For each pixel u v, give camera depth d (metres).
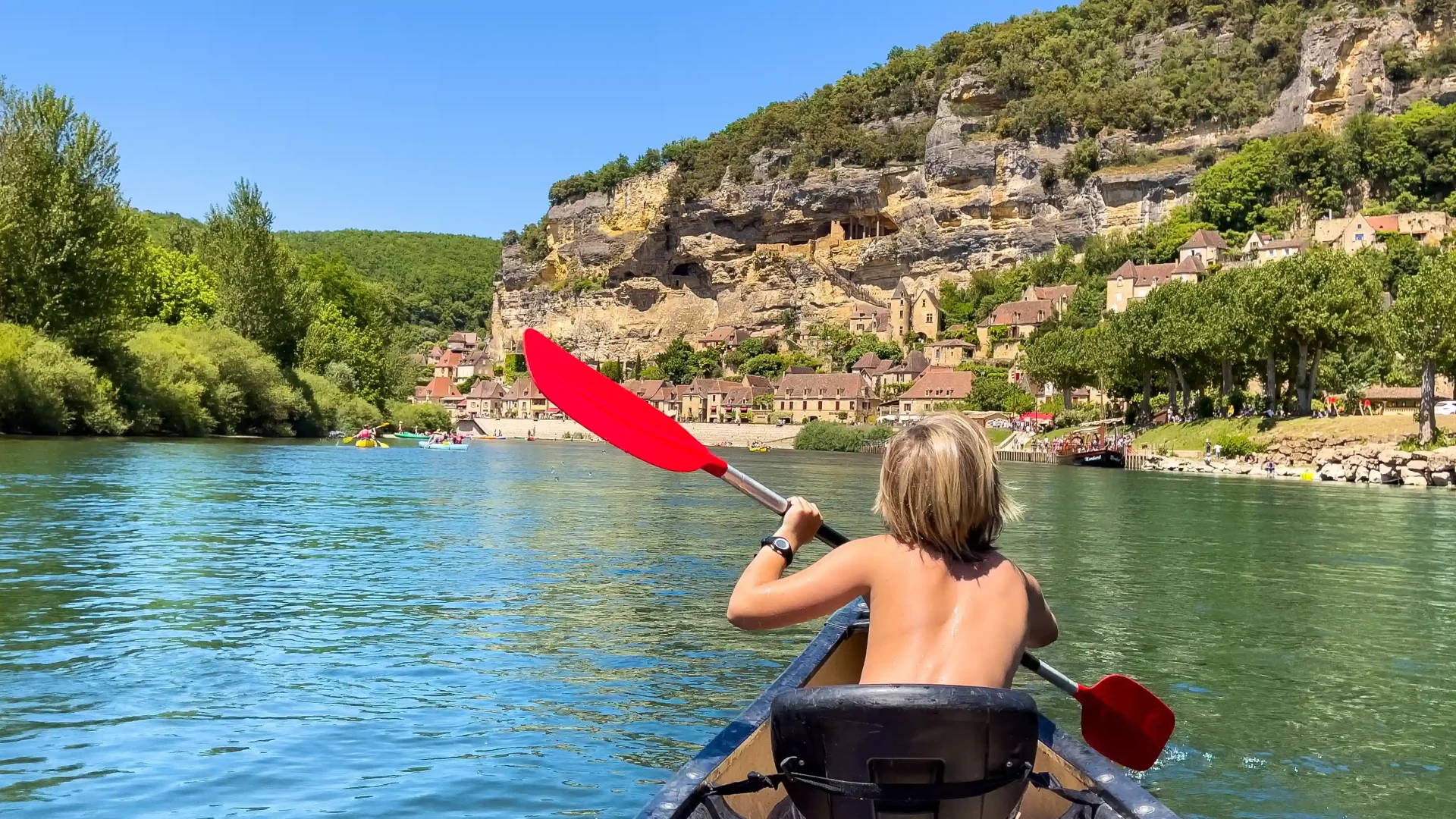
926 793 3.30
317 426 84.56
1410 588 16.78
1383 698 9.95
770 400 155.38
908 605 3.65
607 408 5.41
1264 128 151.12
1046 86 169.62
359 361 103.62
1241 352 67.62
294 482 36.72
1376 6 149.12
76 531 20.42
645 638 12.06
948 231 170.62
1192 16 171.75
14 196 56.41
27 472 33.75
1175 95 161.12
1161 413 86.81
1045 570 18.50
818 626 12.98
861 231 185.50
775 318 185.00
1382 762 8.02
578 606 14.08
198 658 10.64
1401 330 53.06
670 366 181.75
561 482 44.34
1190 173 150.50
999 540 23.38
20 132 57.19
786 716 3.38
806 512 4.11
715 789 3.82
